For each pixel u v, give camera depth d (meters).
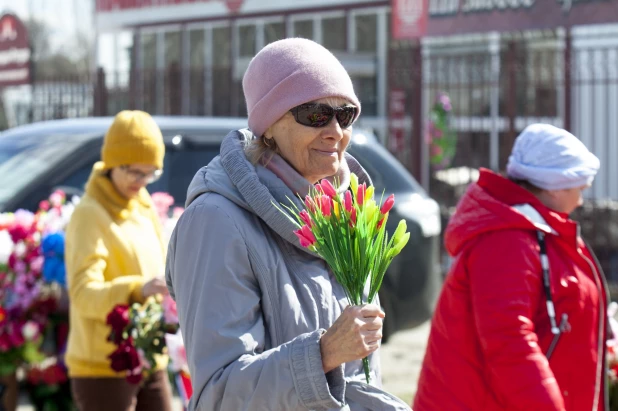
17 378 5.27
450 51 12.89
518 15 10.91
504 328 3.12
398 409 2.33
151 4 15.79
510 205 3.36
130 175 4.19
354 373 2.42
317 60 2.37
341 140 2.45
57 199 5.45
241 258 2.24
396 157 11.47
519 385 3.05
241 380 2.09
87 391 4.16
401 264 7.25
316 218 2.21
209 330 2.17
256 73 2.40
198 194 2.38
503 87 12.30
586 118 11.84
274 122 2.37
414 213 7.40
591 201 10.77
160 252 4.36
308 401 2.06
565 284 3.24
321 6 13.95
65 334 5.29
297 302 2.28
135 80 13.60
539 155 3.47
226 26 14.88
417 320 7.41
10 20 15.34
